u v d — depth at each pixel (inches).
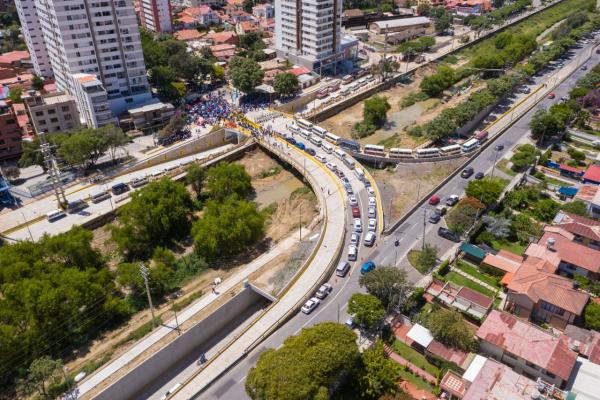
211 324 4173.2
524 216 5108.3
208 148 7367.1
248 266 4734.3
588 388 3184.1
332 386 3351.4
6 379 3693.4
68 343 4030.5
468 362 3518.7
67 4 6791.3
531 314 3954.2
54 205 5802.2
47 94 7121.1
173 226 5467.5
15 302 3988.7
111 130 6437.0
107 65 7440.9
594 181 5841.5
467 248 4744.1
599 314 3772.1
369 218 5280.5
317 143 6988.2
